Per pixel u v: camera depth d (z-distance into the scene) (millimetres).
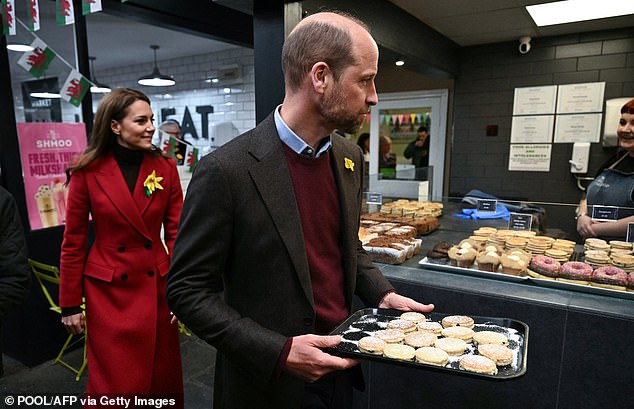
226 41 3580
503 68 3578
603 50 3156
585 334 1259
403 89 4453
